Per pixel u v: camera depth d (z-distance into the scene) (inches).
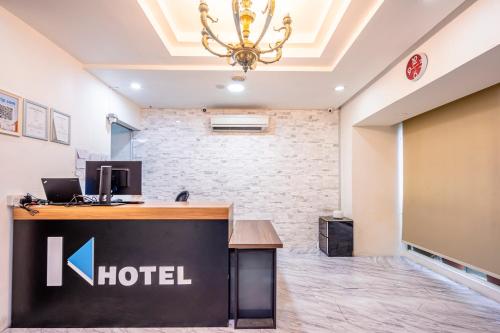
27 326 89.2
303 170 196.4
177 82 143.9
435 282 133.2
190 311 90.7
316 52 119.4
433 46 96.2
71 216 89.3
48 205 93.4
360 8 85.8
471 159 118.3
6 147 86.4
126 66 126.3
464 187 122.0
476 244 115.1
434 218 141.5
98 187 104.3
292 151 195.9
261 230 109.1
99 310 90.0
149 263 90.7
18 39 90.3
